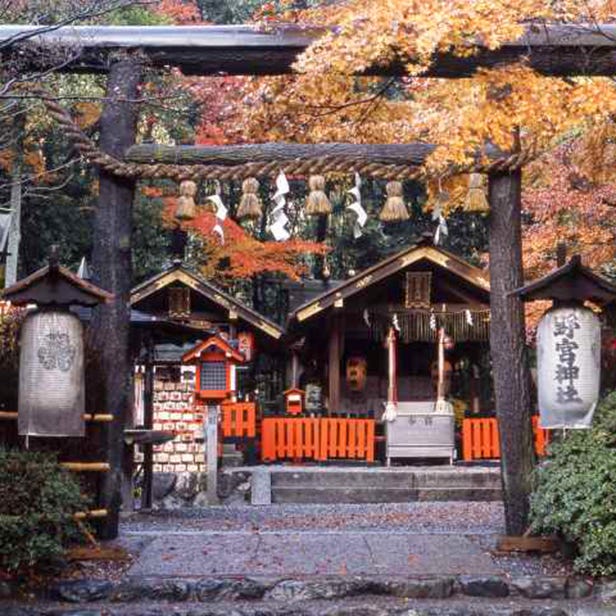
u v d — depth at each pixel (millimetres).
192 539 7969
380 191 24906
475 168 7992
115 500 7879
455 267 16875
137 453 14359
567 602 6531
